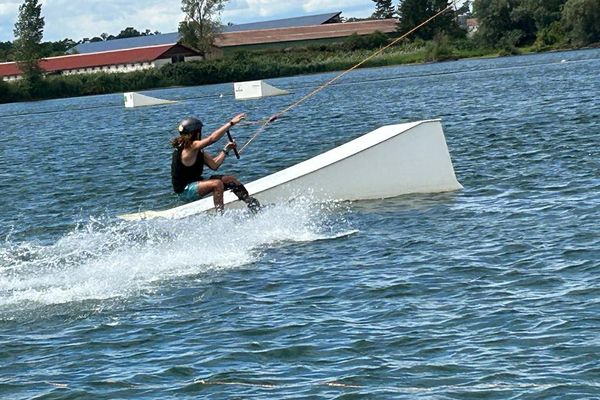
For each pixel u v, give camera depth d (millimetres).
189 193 26516
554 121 54438
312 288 21203
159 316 19859
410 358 16453
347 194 31078
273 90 136625
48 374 16906
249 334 18281
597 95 73938
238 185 26781
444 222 27172
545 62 166500
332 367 16312
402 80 149250
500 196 30672
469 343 16922
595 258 21781
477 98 87562
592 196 29297
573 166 35594
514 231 25312
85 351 18000
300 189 30594
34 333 19266
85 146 70938
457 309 18891
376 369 16047
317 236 26375
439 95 99438
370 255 23891
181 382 16078
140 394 15695
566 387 14750
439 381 15367
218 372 16391
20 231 32125
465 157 41531
